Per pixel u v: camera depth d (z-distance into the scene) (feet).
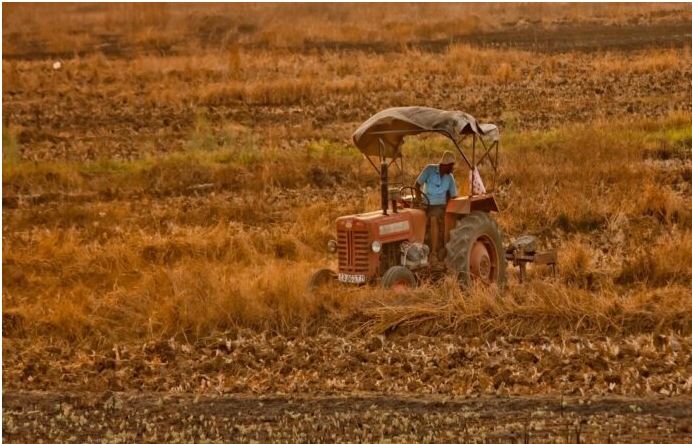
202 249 175.22
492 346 124.06
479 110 279.90
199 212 199.21
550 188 198.80
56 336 138.31
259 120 285.02
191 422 105.19
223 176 222.48
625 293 142.72
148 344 130.72
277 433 100.78
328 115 287.07
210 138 250.16
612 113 265.95
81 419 106.73
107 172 233.14
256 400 110.83
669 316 127.34
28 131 272.92
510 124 250.16
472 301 131.44
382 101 296.71
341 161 225.15
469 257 139.23
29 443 101.65
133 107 305.73
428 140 240.94
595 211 183.83
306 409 107.24
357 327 131.85
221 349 129.18
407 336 127.75
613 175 202.80
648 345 121.39
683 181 204.13
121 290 150.00
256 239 178.09
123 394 115.65
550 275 153.17
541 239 177.88
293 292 137.69
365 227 137.69
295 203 204.64
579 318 128.47
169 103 307.58
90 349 133.39
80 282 161.89
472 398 107.76
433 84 312.50
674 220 181.57
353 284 139.33
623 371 113.50
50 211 205.77
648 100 275.80
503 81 311.47
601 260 161.27
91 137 274.57
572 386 110.42
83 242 185.88
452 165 142.82
